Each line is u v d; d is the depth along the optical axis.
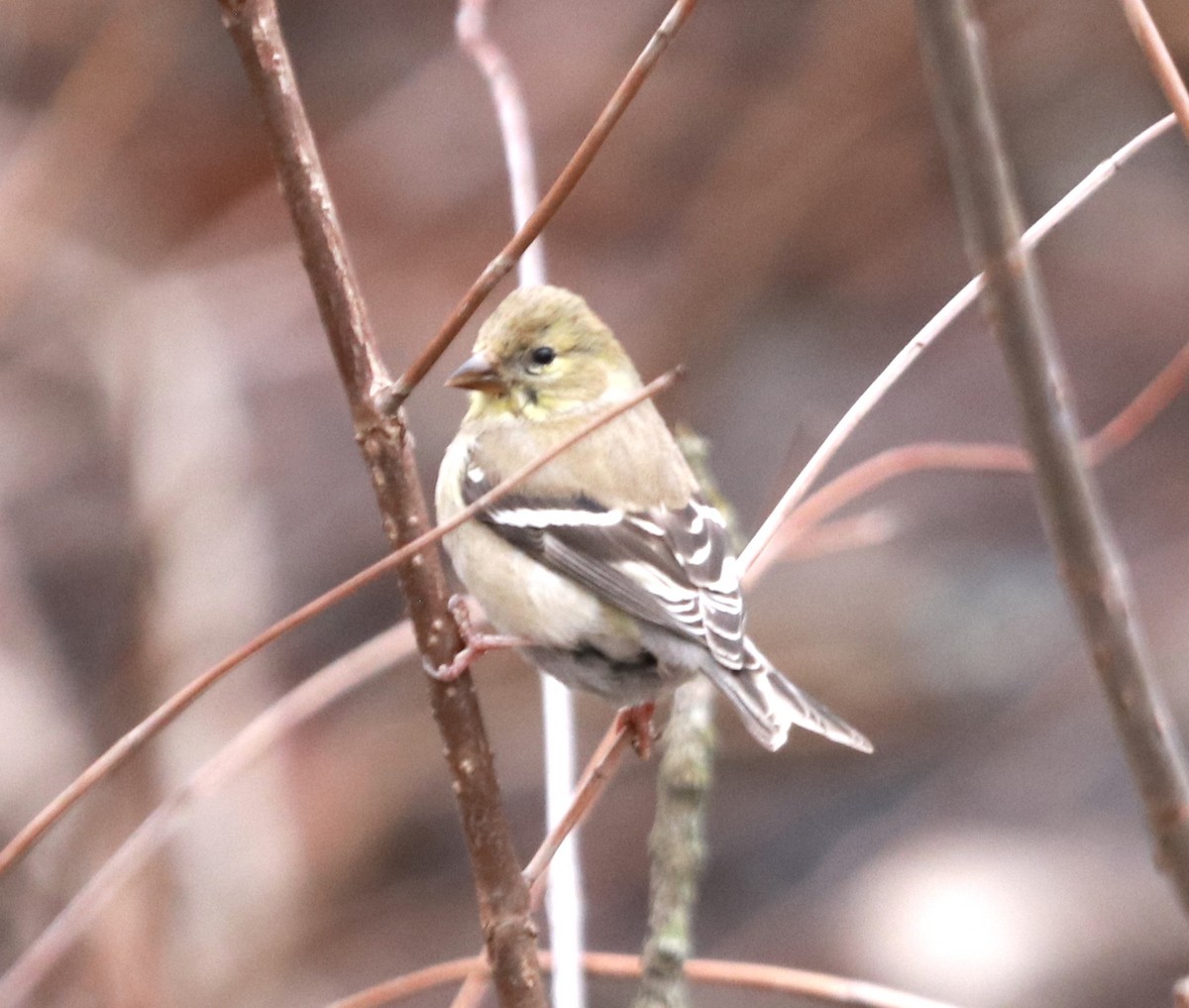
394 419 4.72
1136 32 4.19
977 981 11.60
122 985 9.88
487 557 6.92
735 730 13.38
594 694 6.86
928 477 14.75
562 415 7.33
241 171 14.88
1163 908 11.91
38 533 13.45
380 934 12.33
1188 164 15.50
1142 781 3.44
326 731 13.12
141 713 11.60
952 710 13.55
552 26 15.34
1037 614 13.95
